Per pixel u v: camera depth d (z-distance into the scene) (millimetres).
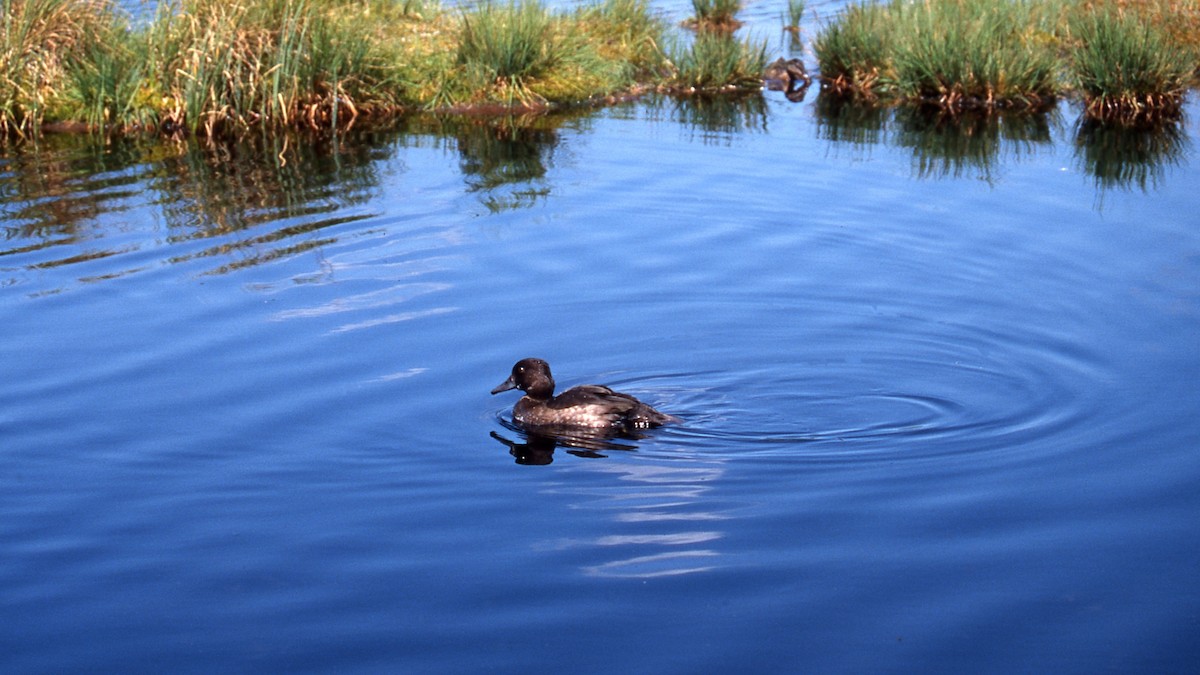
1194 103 22141
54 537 8367
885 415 10219
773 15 30016
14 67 19859
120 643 7203
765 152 19016
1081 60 21797
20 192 16906
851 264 13914
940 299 12789
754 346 11641
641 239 14820
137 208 16172
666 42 25219
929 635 7199
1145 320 12109
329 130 20438
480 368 11195
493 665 6957
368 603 7578
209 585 7781
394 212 16031
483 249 14508
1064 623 7301
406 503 8844
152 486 9086
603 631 7273
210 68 20234
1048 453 9469
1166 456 9359
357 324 12203
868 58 23672
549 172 17906
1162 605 7453
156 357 11391
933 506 8672
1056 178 17516
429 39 23422
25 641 7219
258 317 12383
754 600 7574
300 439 9844
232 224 15516
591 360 11359
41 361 11297
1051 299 12742
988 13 23812
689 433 9945
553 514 8664
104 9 21375
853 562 7980
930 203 16266
